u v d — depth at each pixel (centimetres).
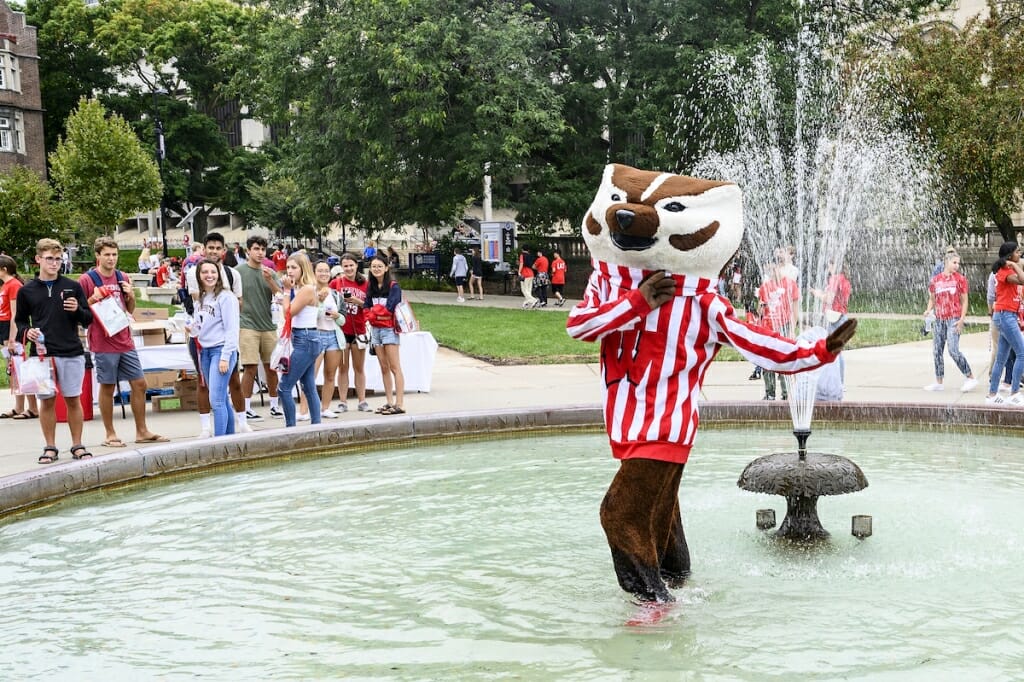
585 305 514
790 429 1032
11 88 4966
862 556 596
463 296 3031
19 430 1101
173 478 855
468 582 563
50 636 495
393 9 2789
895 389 1268
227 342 959
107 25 5178
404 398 1276
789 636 471
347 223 3669
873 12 2883
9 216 3594
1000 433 985
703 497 755
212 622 509
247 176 5262
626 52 3150
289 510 741
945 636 468
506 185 3181
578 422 1040
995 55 2544
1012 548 608
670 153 2897
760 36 2772
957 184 2548
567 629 486
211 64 5088
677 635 474
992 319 1191
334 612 520
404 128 2977
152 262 3947
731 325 493
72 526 709
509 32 2778
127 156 4047
